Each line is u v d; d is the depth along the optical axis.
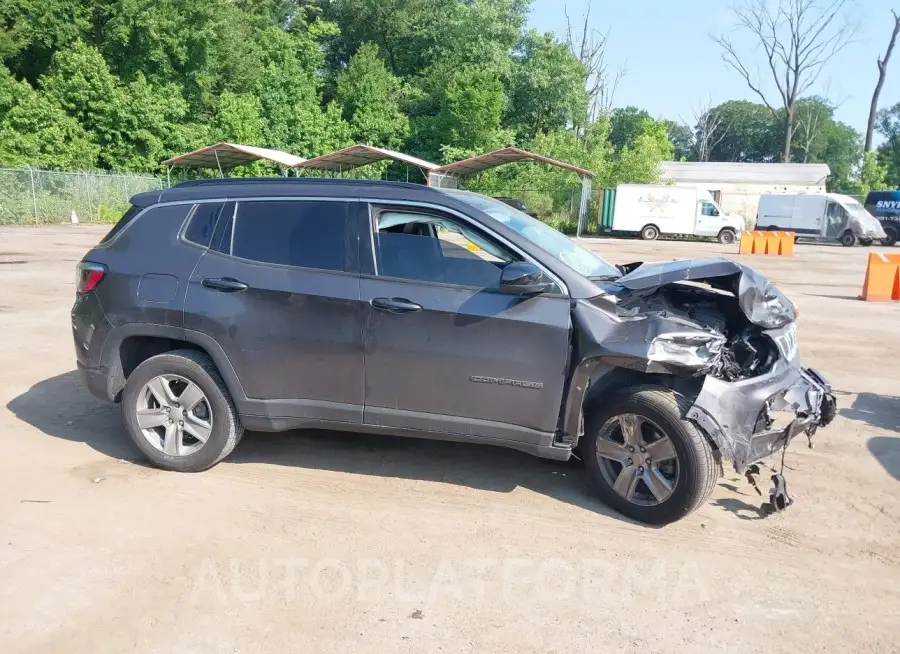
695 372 3.87
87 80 36.66
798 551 3.83
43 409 5.77
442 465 4.83
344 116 50.72
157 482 4.45
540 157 37.28
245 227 4.52
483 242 4.23
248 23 48.88
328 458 4.91
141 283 4.55
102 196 33.53
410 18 56.44
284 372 4.38
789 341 4.42
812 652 2.99
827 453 5.26
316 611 3.17
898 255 13.65
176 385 4.61
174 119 39.84
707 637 3.07
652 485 4.00
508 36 53.38
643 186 35.88
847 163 83.56
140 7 38.06
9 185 29.42
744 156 91.50
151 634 2.99
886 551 3.85
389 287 4.21
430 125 48.44
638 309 4.34
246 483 4.48
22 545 3.66
